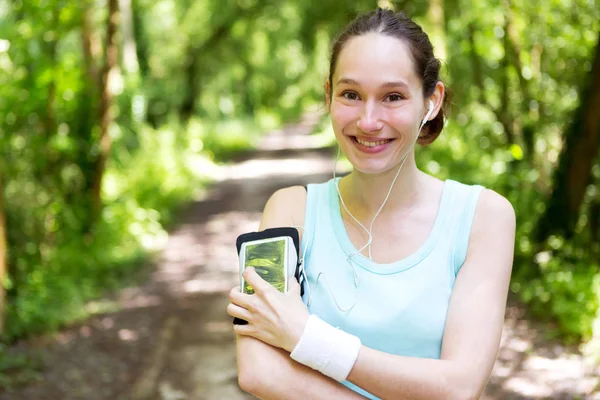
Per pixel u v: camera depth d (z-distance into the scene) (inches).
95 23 438.9
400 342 71.5
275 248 72.4
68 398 216.5
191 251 436.8
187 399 217.2
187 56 1023.6
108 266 374.6
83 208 412.5
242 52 1193.4
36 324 275.3
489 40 362.9
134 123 629.6
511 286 294.5
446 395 66.6
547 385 207.8
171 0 960.3
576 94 340.2
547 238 299.3
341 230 75.8
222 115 1285.7
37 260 336.2
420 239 74.1
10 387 222.5
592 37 319.3
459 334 69.6
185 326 289.6
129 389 225.0
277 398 68.9
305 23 1019.9
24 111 340.8
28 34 339.3
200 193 666.8
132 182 556.4
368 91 70.1
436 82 73.4
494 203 74.7
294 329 68.0
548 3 333.4
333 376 67.7
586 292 253.3
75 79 373.4
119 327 288.2
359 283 73.2
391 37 70.2
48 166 379.2
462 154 447.8
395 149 71.2
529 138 346.3
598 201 294.8
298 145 1125.7
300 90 2064.5
